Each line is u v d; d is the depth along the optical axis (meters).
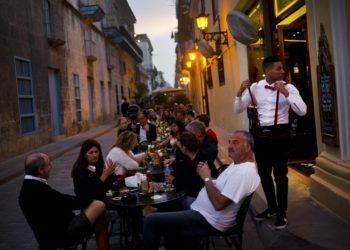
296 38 7.89
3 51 13.48
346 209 4.69
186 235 3.94
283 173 4.82
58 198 4.12
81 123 23.78
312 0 5.41
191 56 24.89
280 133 4.78
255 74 10.23
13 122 13.95
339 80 4.83
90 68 27.55
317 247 4.15
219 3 14.31
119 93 40.69
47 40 18.34
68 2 21.88
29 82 15.96
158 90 37.28
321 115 5.30
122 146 6.11
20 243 5.58
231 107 14.06
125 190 5.09
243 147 3.82
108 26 33.00
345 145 4.92
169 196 4.71
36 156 4.05
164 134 12.45
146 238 3.96
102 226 4.43
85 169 4.73
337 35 4.75
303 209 5.30
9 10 14.14
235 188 3.74
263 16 8.13
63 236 4.06
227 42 13.08
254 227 5.50
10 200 8.16
